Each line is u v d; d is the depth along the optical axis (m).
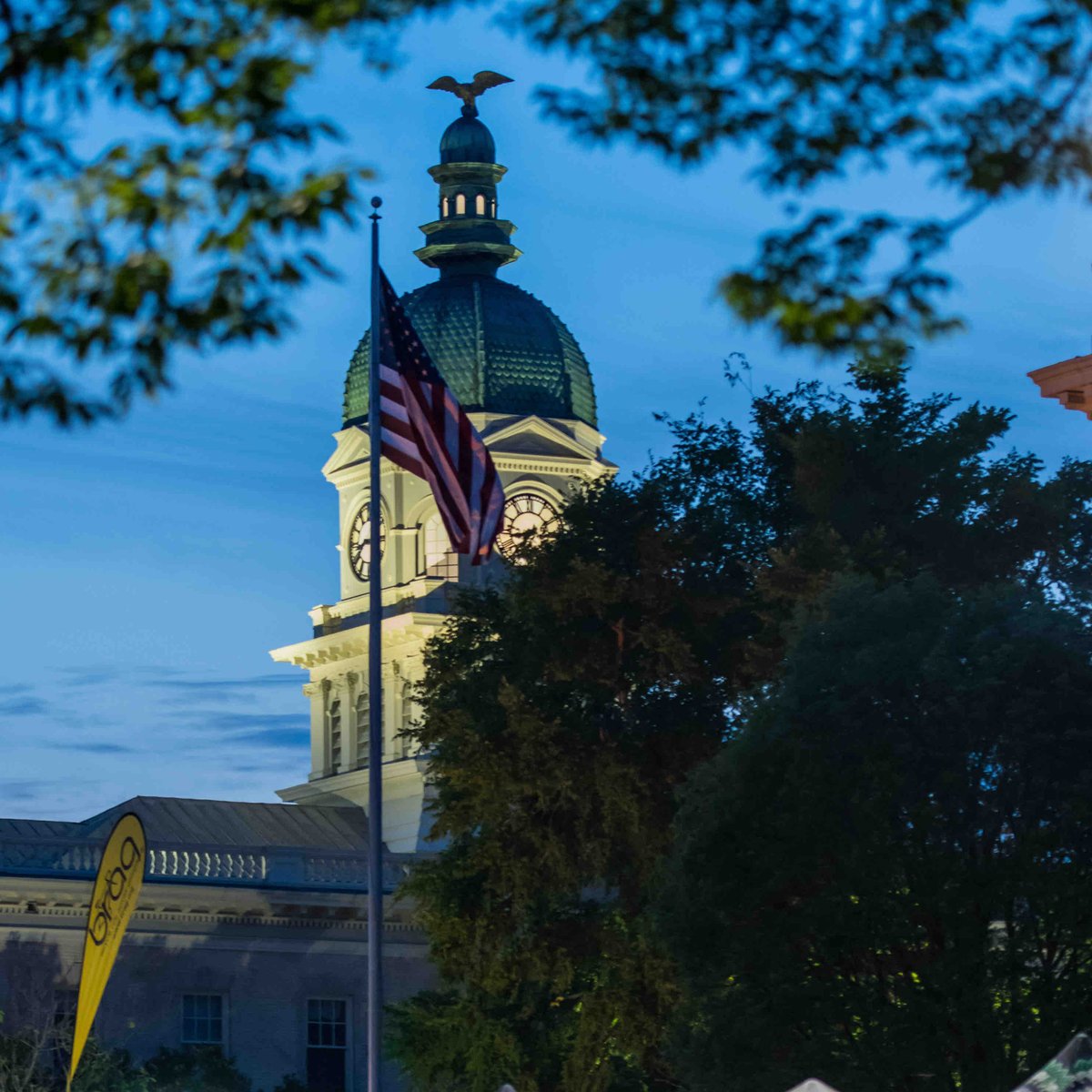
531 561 84.69
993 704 61.12
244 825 131.12
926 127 22.38
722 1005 62.09
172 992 107.44
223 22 19.23
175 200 19.14
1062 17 22.06
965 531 83.25
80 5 18.73
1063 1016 59.16
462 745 81.81
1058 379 63.81
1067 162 22.11
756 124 22.45
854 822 60.66
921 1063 59.34
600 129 22.52
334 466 156.25
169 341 19.50
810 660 64.06
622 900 82.38
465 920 83.31
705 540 85.75
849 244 22.00
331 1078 112.31
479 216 155.25
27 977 101.38
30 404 19.31
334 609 154.75
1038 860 60.19
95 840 106.19
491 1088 84.56
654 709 82.19
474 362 150.50
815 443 83.25
